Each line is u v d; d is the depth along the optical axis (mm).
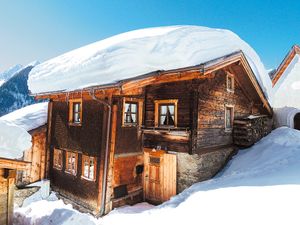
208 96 9219
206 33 9797
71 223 5633
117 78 8359
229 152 10852
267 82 14586
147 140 9891
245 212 4836
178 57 8562
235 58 9344
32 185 10891
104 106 8797
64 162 10742
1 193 5148
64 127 10891
